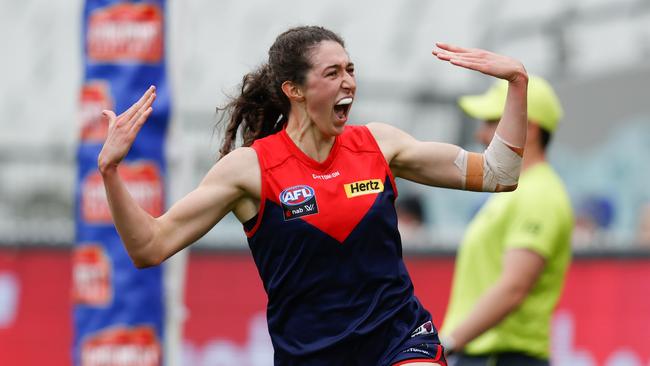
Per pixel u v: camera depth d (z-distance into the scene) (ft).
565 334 93.50
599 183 133.18
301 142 50.55
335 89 49.83
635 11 134.51
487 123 74.33
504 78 50.80
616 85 134.41
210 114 128.57
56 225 125.29
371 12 134.62
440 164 51.75
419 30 134.82
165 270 79.46
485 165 51.70
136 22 78.43
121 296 78.59
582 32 135.74
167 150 78.84
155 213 78.23
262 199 49.67
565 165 134.72
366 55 133.90
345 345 49.83
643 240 112.47
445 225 126.31
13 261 97.25
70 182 129.70
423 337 50.47
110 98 78.18
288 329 50.72
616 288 93.97
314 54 50.08
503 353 71.31
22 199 129.39
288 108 51.62
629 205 131.75
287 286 50.08
